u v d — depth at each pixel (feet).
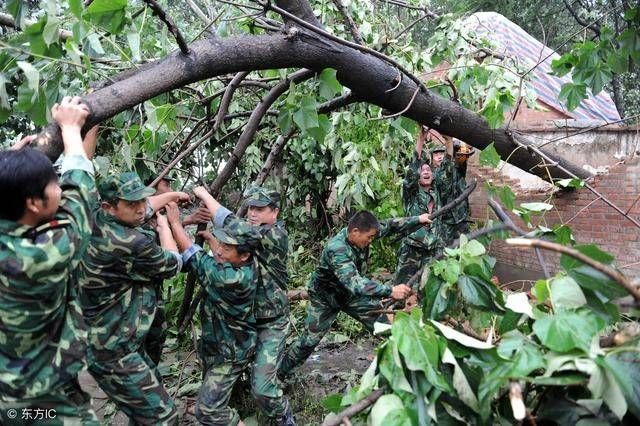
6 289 5.65
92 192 6.24
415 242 17.51
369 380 5.12
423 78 15.11
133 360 8.80
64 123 6.32
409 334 4.65
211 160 20.36
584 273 4.87
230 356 9.84
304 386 13.08
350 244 12.27
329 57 9.11
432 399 4.44
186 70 7.59
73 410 6.57
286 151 22.66
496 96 11.80
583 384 4.32
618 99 25.46
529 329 5.40
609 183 16.70
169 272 9.08
